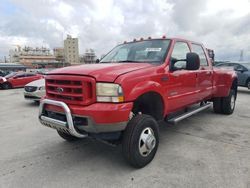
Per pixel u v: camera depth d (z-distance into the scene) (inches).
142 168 124.6
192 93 176.9
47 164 131.9
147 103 135.1
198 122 219.9
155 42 164.2
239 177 113.0
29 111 293.7
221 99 245.4
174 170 121.4
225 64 489.7
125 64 135.3
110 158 139.1
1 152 151.4
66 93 119.9
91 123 110.0
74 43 4611.2
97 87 111.7
